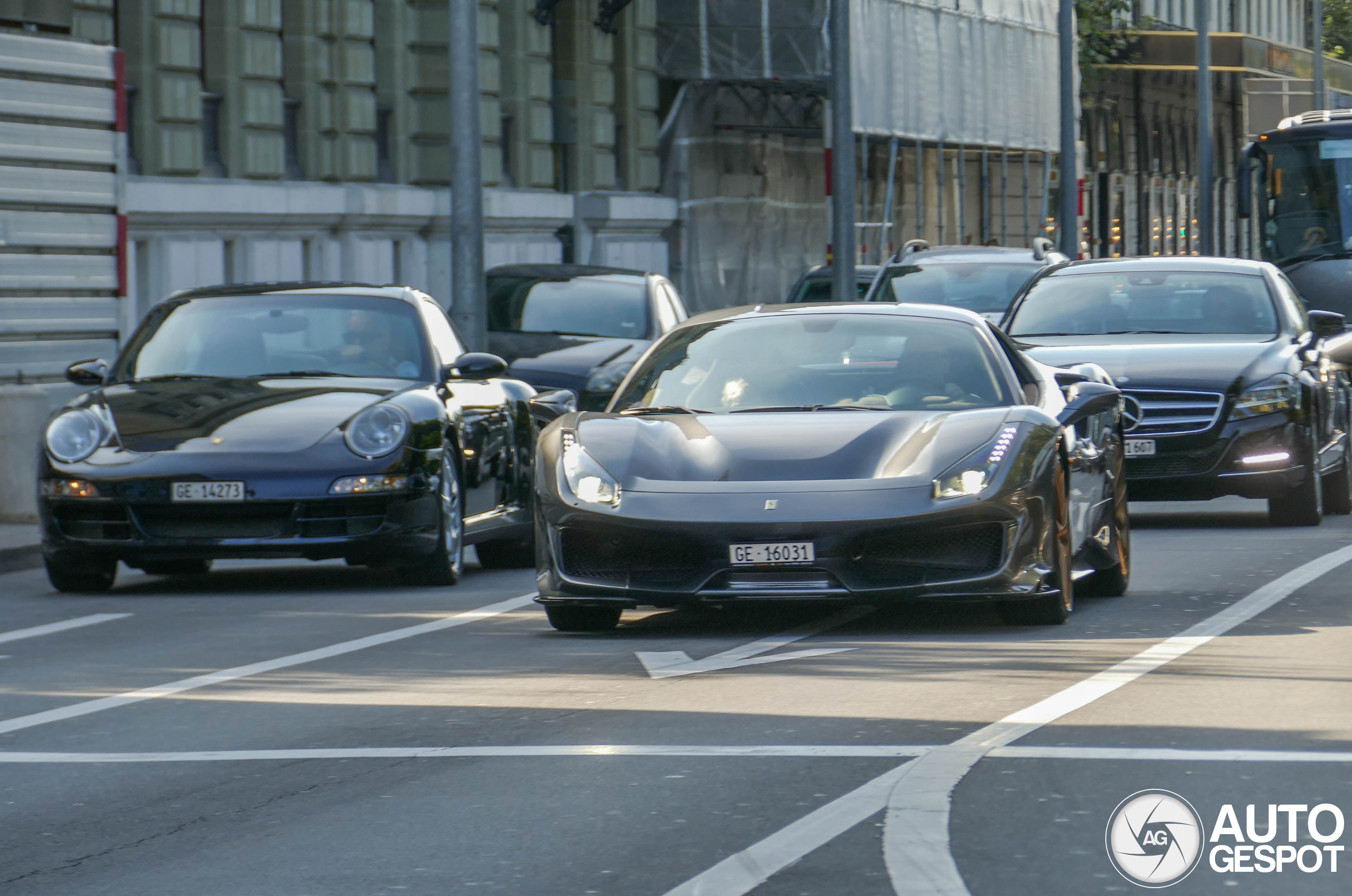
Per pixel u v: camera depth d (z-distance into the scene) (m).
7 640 27.30
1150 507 45.56
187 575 35.84
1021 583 24.59
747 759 17.52
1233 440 38.97
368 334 34.78
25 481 42.69
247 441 31.23
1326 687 20.48
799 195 108.94
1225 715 19.03
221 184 63.97
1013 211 134.88
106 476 30.97
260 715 20.73
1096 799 15.73
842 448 25.22
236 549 30.78
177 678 23.39
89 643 26.80
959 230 120.38
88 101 53.25
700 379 27.62
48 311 52.03
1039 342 41.97
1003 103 123.75
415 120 75.88
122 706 21.58
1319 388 40.59
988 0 120.81
